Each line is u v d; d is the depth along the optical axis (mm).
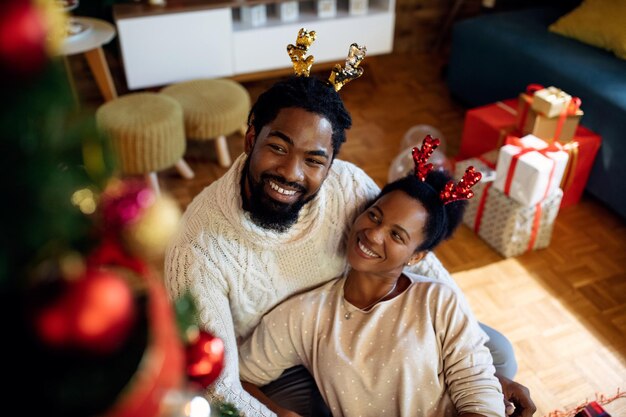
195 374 532
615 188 2086
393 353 1016
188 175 2346
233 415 706
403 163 2127
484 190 1970
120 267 421
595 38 2398
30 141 300
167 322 390
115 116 2057
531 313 1746
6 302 330
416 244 1031
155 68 2619
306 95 864
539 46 2445
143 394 346
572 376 1552
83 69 2936
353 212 1101
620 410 1465
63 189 316
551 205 1901
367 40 2984
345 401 1028
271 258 1021
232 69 2791
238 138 2652
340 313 1070
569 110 1958
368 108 2914
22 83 289
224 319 966
